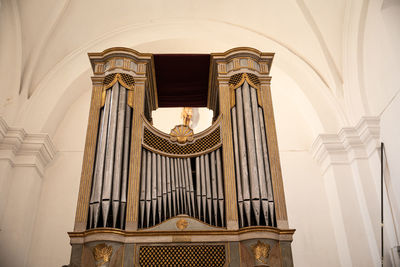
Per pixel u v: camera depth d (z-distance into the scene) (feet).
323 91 29.53
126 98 19.61
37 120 28.07
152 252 15.51
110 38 31.27
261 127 18.95
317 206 28.17
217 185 17.57
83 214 16.26
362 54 27.84
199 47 32.45
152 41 31.50
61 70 30.07
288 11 29.78
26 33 28.04
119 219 16.34
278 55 31.17
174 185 17.54
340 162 27.55
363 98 27.45
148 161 17.95
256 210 16.40
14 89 27.73
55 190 28.30
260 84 20.42
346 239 25.03
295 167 29.81
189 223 16.37
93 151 17.97
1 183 25.00
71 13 29.12
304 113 30.83
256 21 31.32
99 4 29.68
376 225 24.53
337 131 28.48
